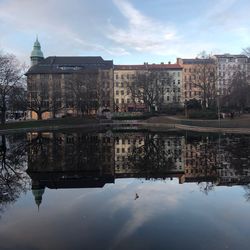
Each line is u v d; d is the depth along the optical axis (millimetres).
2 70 64750
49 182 19594
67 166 24984
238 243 10469
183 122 70125
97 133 58719
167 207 14195
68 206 14625
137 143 40219
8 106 73250
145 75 107562
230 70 130250
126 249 10180
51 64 130625
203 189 17203
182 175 21016
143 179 20078
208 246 10281
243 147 33188
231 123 57781
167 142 40281
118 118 97750
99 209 14094
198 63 101688
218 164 24312
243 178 19438
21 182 19641
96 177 20875
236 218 12656
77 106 99438
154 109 105688
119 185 18594
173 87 133750
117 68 132625
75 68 129875
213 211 13531
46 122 75500
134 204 14742
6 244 10711
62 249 10242
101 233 11430
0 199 15953
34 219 13000
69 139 47406
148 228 11773
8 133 60156
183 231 11477
